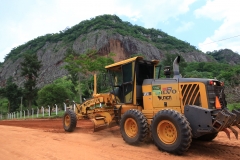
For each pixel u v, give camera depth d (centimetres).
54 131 1029
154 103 684
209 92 582
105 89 908
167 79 672
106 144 693
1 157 576
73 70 2605
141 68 765
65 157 549
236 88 1995
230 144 659
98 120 842
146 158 529
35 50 14688
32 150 634
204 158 526
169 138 578
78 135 871
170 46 13175
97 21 13938
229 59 14250
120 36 11525
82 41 12006
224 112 546
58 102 2958
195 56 12681
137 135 645
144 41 12294
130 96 768
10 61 15275
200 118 553
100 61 2542
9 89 5644
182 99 623
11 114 4519
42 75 11400
